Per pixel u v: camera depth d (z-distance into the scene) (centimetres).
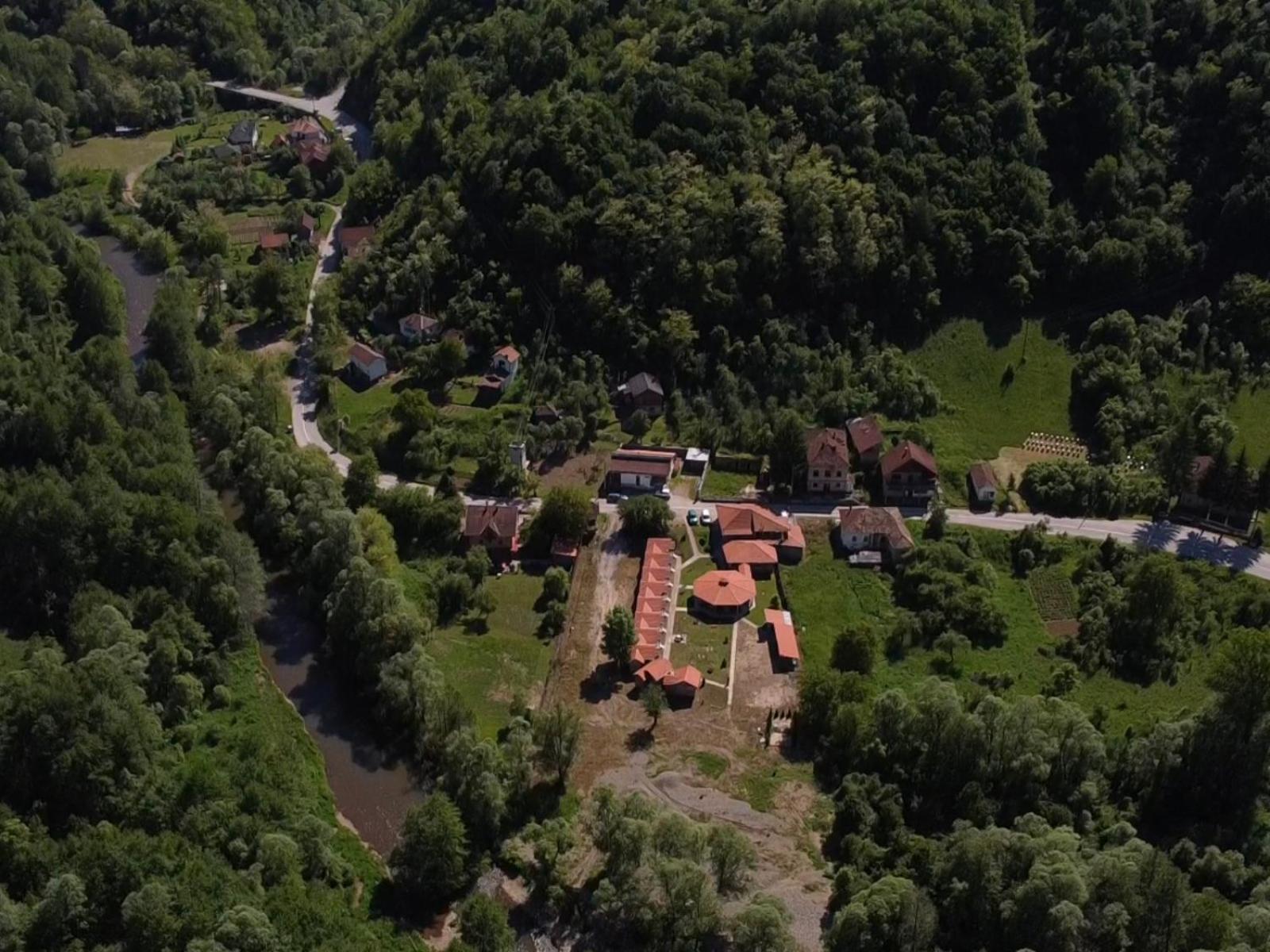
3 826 12656
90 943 11825
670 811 13488
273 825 13425
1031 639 16888
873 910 11862
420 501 18838
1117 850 12212
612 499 19725
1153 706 15550
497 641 17050
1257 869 12444
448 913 13225
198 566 16488
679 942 12356
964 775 14000
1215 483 18438
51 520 16262
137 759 13825
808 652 16750
